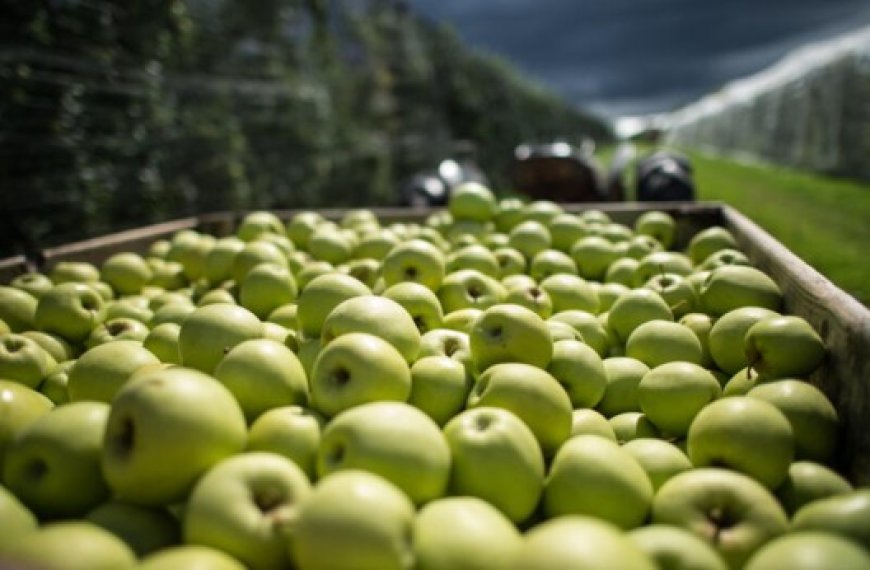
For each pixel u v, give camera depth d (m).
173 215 1.99
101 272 0.77
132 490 0.31
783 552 0.27
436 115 5.43
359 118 4.14
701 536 0.32
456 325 0.55
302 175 2.95
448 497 0.34
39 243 1.47
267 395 0.39
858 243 2.17
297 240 0.89
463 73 6.29
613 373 0.51
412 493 0.32
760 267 0.67
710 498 0.33
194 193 2.11
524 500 0.34
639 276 0.74
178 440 0.31
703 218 0.96
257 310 0.63
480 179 2.47
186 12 2.08
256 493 0.30
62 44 1.57
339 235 0.83
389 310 0.46
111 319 0.63
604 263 0.81
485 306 0.62
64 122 1.55
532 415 0.39
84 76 1.62
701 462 0.38
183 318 0.59
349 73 4.12
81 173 1.58
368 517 0.27
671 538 0.30
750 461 0.36
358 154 3.61
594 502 0.34
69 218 1.55
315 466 0.35
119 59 1.76
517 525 0.35
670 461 0.39
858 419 0.38
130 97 1.78
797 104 5.20
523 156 2.18
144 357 0.44
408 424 0.33
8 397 0.38
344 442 0.33
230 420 0.33
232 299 0.66
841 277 1.69
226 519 0.29
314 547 0.27
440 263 0.64
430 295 0.55
